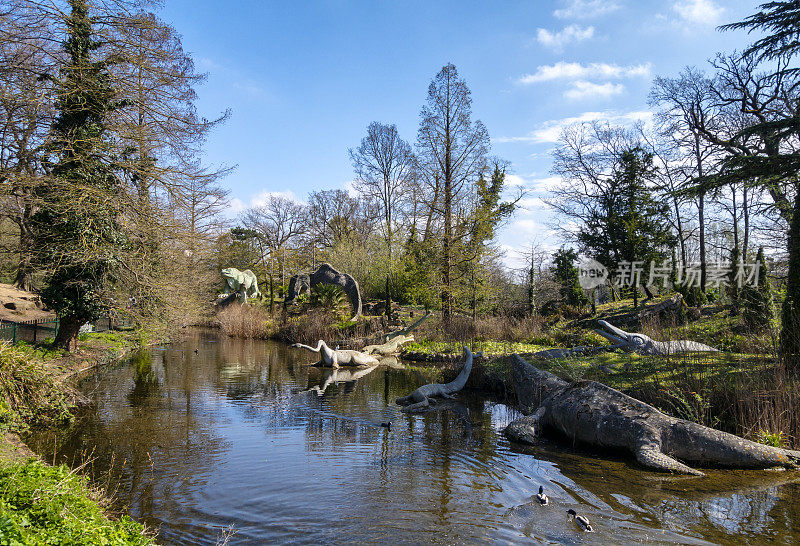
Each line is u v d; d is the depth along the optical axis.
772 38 11.39
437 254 23.89
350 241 38.94
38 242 13.17
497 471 6.59
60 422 8.71
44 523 3.45
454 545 4.43
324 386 13.31
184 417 9.41
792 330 9.36
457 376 13.23
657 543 4.46
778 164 10.19
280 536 4.63
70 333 14.70
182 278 16.02
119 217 12.56
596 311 24.72
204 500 5.51
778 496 5.63
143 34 12.52
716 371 9.03
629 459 7.18
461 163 24.66
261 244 48.56
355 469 6.62
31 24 11.50
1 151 12.04
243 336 27.70
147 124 13.23
